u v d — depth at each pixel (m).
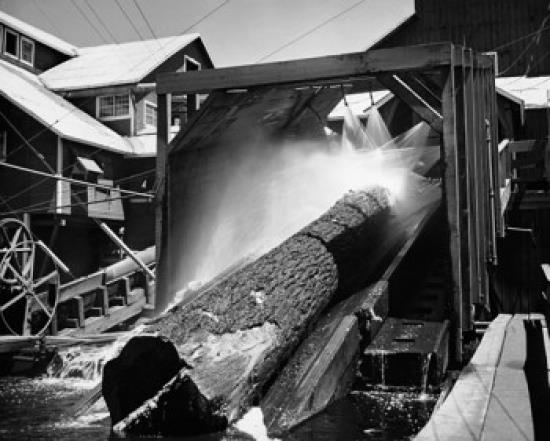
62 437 5.04
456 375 6.85
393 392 6.46
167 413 5.04
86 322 13.91
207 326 5.56
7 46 22.42
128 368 5.30
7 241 13.84
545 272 9.70
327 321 7.00
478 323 9.11
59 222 19.41
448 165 7.50
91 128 21.25
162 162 8.71
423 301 8.69
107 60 24.36
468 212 7.81
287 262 6.96
